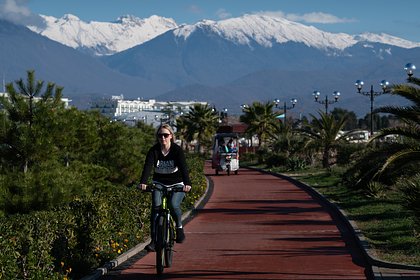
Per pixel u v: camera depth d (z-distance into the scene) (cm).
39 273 950
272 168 6106
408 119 2111
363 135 5625
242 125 10912
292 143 6281
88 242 1241
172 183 1221
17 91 1930
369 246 1398
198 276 1171
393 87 2028
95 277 1146
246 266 1259
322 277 1145
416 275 1115
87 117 2531
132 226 1566
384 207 2133
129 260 1358
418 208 1467
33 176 1808
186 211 2342
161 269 1182
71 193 1864
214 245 1551
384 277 1101
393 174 2377
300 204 2631
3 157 1905
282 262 1298
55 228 1095
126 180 3012
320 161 5884
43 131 1894
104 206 1307
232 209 2477
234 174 5544
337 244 1533
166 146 1209
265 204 2661
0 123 1872
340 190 3039
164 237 1195
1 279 862
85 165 2409
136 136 3669
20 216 1122
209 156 10931
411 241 1417
